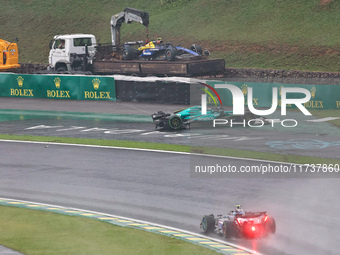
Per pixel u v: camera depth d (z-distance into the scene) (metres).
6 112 124.44
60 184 60.97
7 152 80.25
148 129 100.38
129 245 38.28
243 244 39.94
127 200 54.03
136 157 75.44
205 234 42.75
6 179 63.59
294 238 41.47
